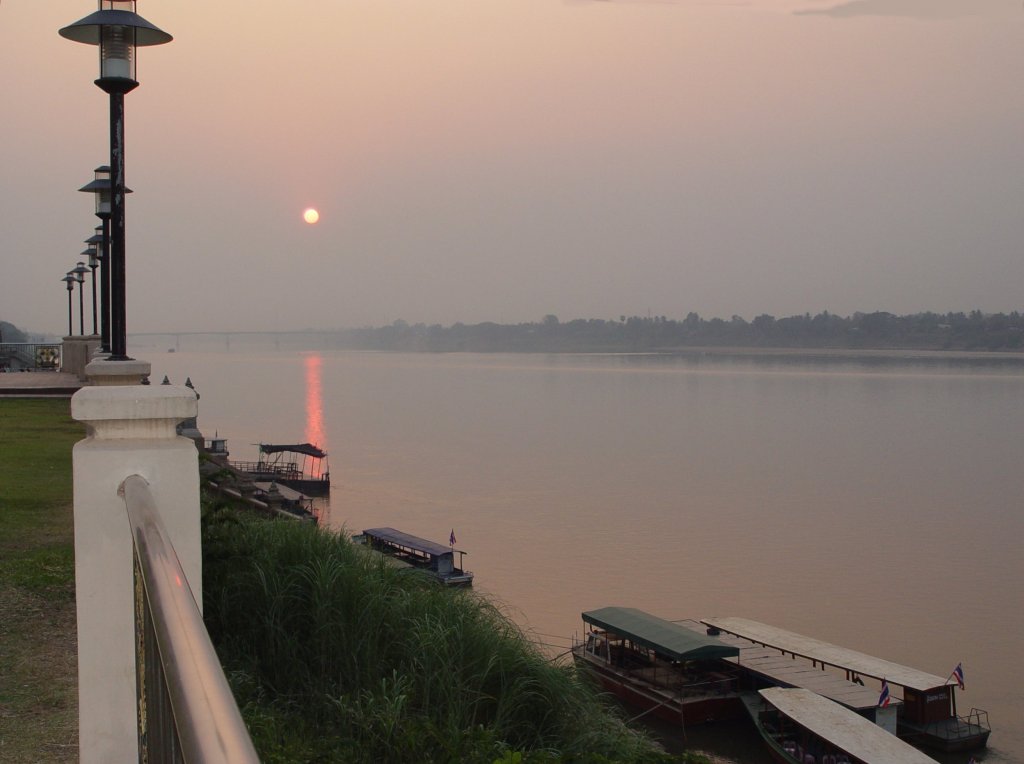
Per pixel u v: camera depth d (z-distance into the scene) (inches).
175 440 161.5
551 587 2214.6
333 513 3152.1
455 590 381.4
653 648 1334.9
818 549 2787.9
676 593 2220.7
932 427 6988.2
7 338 2874.0
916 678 1395.2
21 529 396.2
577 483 4047.7
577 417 7628.0
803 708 1198.9
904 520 3321.9
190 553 157.4
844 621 2058.3
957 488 4116.6
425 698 291.4
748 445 5738.2
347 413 7711.6
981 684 1675.7
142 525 107.0
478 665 319.9
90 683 157.1
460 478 4124.0
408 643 314.7
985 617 2102.6
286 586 315.3
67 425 749.3
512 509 3341.5
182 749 46.4
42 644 261.0
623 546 2743.6
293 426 6451.8
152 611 72.7
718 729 1284.4
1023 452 5433.1
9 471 531.5
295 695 290.2
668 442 5846.5
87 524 155.6
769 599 2210.9
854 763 1094.4
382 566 369.7
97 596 156.6
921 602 2222.0
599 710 346.9
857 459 5108.3
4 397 944.9
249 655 304.2
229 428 6220.5
